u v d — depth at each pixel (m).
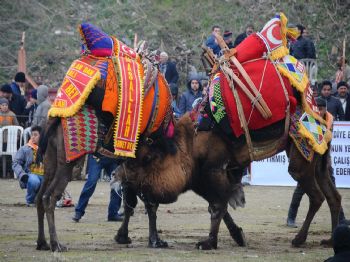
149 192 20.70
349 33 58.25
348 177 36.00
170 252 19.97
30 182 28.91
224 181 21.22
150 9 60.69
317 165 22.11
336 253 14.16
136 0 61.47
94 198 32.19
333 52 56.78
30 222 25.38
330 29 58.59
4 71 56.94
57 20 60.44
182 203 30.86
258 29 57.69
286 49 21.67
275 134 21.20
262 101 20.78
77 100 19.92
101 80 20.23
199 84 36.38
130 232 23.61
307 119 21.45
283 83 21.11
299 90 21.23
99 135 20.39
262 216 27.62
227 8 59.88
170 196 20.75
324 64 56.12
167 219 26.58
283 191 34.81
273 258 19.25
